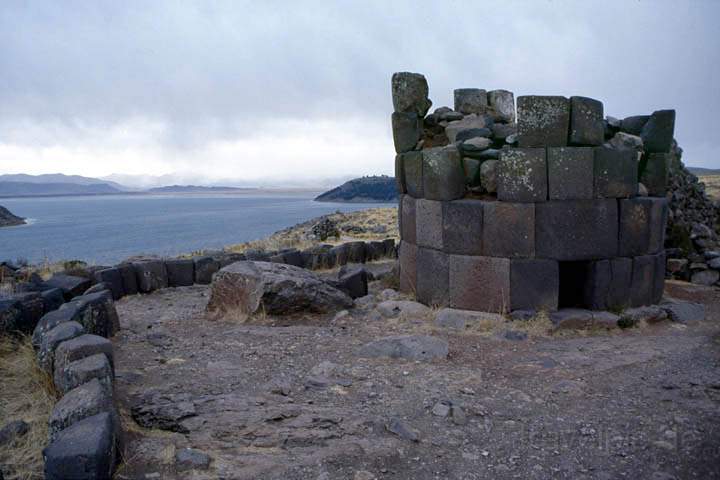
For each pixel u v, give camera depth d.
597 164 8.46
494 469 4.08
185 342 7.61
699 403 5.08
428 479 3.94
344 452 4.23
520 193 8.46
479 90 10.74
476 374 6.05
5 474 3.83
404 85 10.12
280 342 7.54
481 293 8.87
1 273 11.87
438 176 9.19
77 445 3.46
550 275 8.51
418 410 5.10
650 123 9.46
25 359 5.96
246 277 9.17
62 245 66.25
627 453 4.26
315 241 24.61
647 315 8.64
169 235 85.94
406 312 9.11
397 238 27.17
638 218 8.88
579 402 5.26
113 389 4.87
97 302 7.44
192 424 4.64
